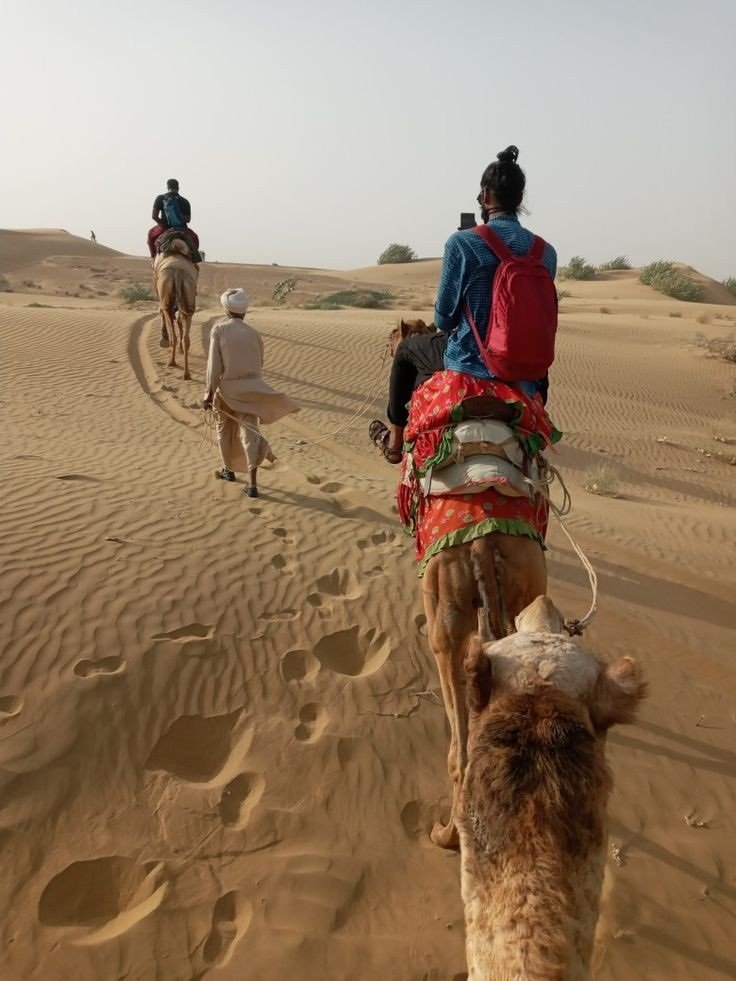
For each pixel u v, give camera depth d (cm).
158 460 1071
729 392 2305
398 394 567
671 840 511
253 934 427
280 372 1897
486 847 278
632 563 938
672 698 651
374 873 469
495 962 254
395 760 549
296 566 746
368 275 8725
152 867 455
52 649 579
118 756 520
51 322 2011
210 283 7200
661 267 7206
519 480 467
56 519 764
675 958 434
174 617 633
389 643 657
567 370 2319
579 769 279
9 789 480
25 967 399
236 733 555
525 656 305
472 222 528
